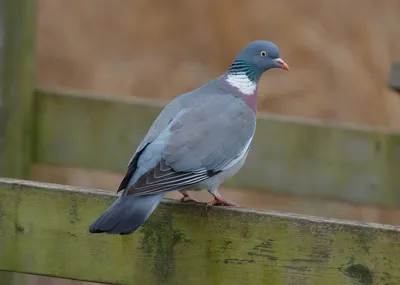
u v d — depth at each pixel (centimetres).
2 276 1120
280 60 966
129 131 1215
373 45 1856
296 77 1855
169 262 768
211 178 859
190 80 1920
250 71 959
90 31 1964
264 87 1838
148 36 1986
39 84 1870
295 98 1831
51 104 1208
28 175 1196
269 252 752
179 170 814
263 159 1227
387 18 1897
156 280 770
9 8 1162
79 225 765
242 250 759
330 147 1230
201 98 895
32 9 1178
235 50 1964
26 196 765
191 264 767
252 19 1966
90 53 1936
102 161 1216
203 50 1980
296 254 746
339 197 1237
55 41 1930
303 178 1231
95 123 1214
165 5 2009
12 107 1171
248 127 893
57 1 1964
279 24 1947
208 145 844
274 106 1830
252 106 945
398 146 1229
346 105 1819
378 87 1816
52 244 767
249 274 758
